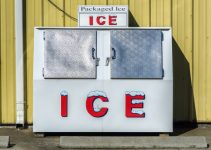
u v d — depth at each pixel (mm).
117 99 11078
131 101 11070
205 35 12148
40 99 11062
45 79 11055
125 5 11836
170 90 11094
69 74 11039
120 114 11078
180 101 12180
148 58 11094
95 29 11117
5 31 12047
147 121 11094
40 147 10406
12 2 12039
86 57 11078
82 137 10703
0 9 12023
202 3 12133
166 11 12117
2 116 12117
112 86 11070
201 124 12188
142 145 10352
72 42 11094
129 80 11070
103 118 11086
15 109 12117
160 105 11094
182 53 12164
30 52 12086
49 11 12078
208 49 12164
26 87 12094
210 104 12180
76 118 11094
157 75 11070
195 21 12148
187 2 12117
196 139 10578
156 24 12117
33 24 12070
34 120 11086
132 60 11078
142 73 11062
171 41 11141
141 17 12109
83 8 11461
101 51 11094
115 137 10758
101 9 11469
